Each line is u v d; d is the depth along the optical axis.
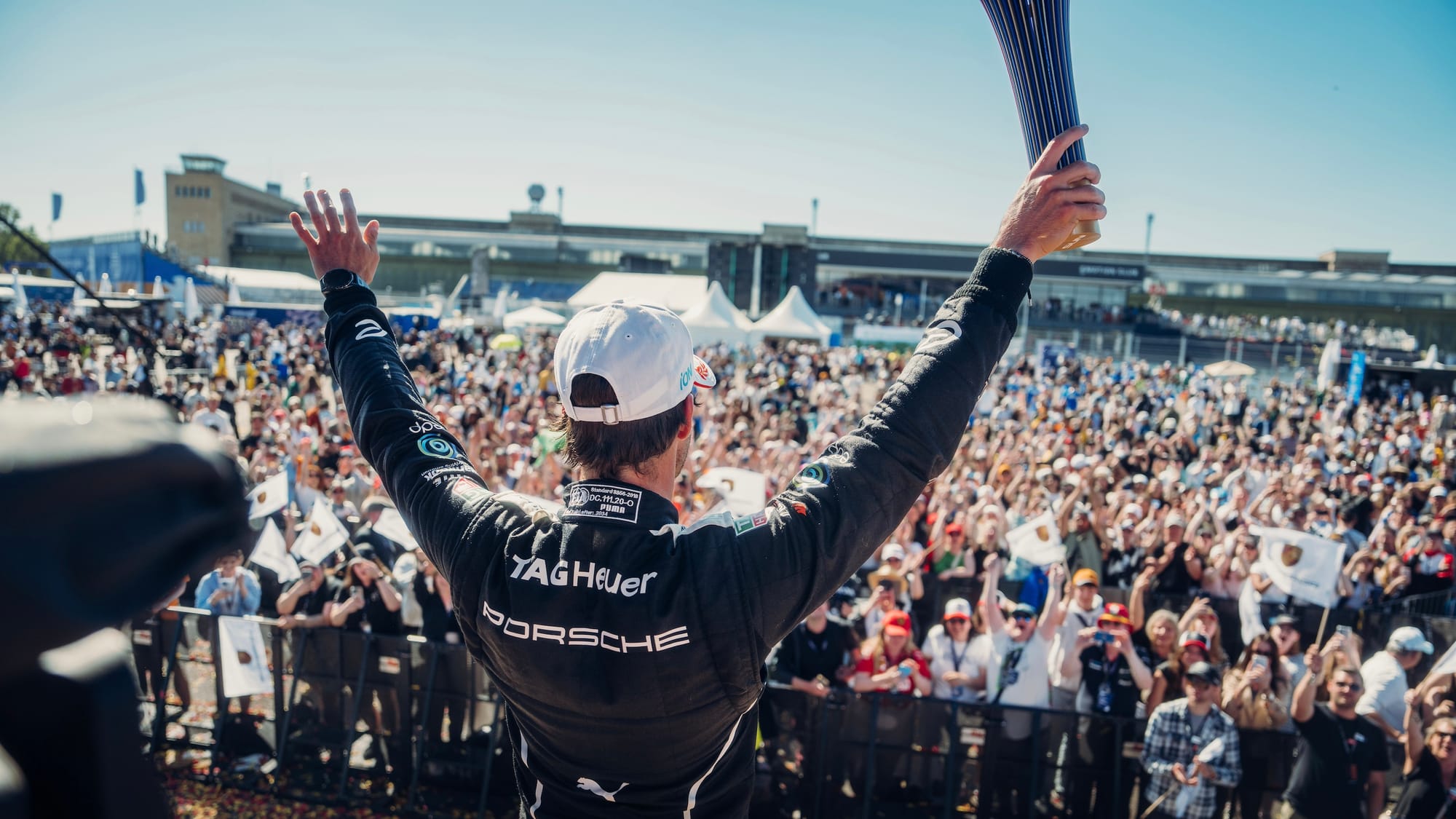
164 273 37.00
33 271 42.31
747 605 1.07
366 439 1.40
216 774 5.85
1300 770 5.00
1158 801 5.05
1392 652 5.58
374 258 1.63
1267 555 6.69
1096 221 1.23
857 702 5.43
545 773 1.18
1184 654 5.49
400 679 5.73
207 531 0.37
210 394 14.30
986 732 5.35
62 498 0.29
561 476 9.86
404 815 5.54
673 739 1.10
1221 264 65.94
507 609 1.12
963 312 1.21
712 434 12.26
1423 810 4.75
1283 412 24.39
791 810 5.50
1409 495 10.66
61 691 0.37
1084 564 7.96
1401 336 48.81
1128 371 32.16
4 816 0.34
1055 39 1.20
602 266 65.25
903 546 7.85
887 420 1.17
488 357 25.55
